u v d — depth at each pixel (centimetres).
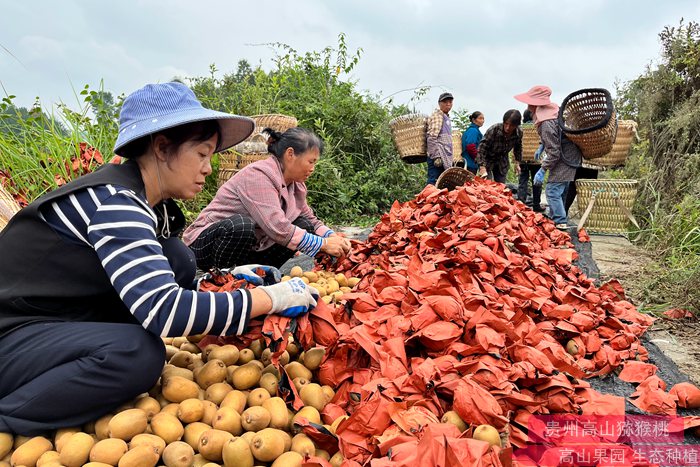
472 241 282
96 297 165
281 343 176
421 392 172
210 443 150
